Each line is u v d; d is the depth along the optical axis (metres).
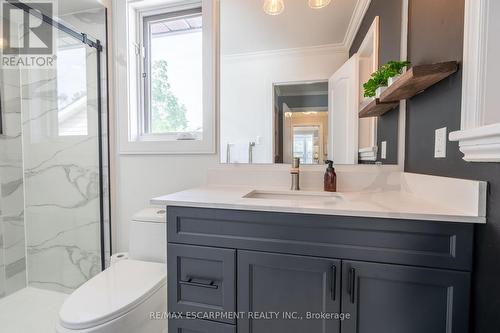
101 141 1.74
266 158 1.50
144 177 1.73
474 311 0.76
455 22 0.83
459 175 0.84
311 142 1.45
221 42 1.54
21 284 1.83
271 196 1.37
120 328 0.98
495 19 0.69
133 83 1.77
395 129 1.34
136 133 1.79
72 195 1.81
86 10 1.73
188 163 1.64
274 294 0.95
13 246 1.79
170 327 1.06
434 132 1.00
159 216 1.41
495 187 0.69
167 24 1.76
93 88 1.73
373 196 1.16
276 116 1.49
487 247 0.72
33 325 1.50
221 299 1.00
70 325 0.92
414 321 0.83
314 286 0.91
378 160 1.38
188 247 1.03
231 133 1.55
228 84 1.54
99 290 1.11
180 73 1.74
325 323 0.90
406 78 0.92
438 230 0.79
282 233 0.93
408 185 1.23
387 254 0.84
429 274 0.80
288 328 0.94
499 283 0.66
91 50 1.71
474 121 0.72
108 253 1.76
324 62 1.43
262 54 1.49
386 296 0.85
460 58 0.81
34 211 1.85
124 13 1.72
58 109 1.78
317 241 0.90
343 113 1.41
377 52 1.37
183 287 1.04
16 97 1.78
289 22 1.46
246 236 0.97
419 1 1.11
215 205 0.99
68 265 1.85
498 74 0.69
